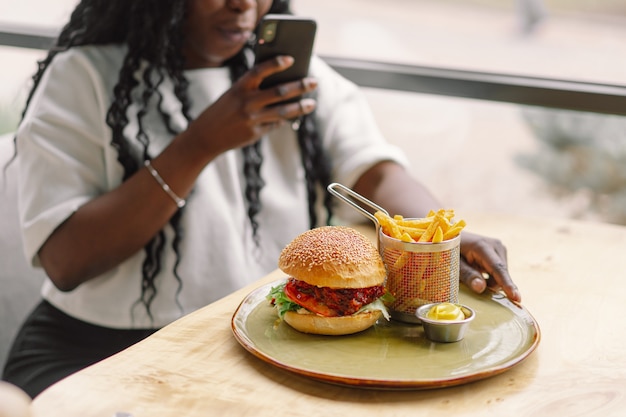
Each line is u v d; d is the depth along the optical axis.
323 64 1.96
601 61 3.81
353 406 0.91
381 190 1.72
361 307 1.08
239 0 1.60
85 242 1.53
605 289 1.31
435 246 1.10
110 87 1.62
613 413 0.90
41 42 2.29
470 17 4.75
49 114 1.58
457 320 1.05
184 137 1.53
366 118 1.91
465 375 0.94
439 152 3.57
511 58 4.03
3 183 1.97
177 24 1.62
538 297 1.27
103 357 1.61
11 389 0.75
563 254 1.50
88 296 1.64
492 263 1.26
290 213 1.78
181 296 1.64
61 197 1.56
